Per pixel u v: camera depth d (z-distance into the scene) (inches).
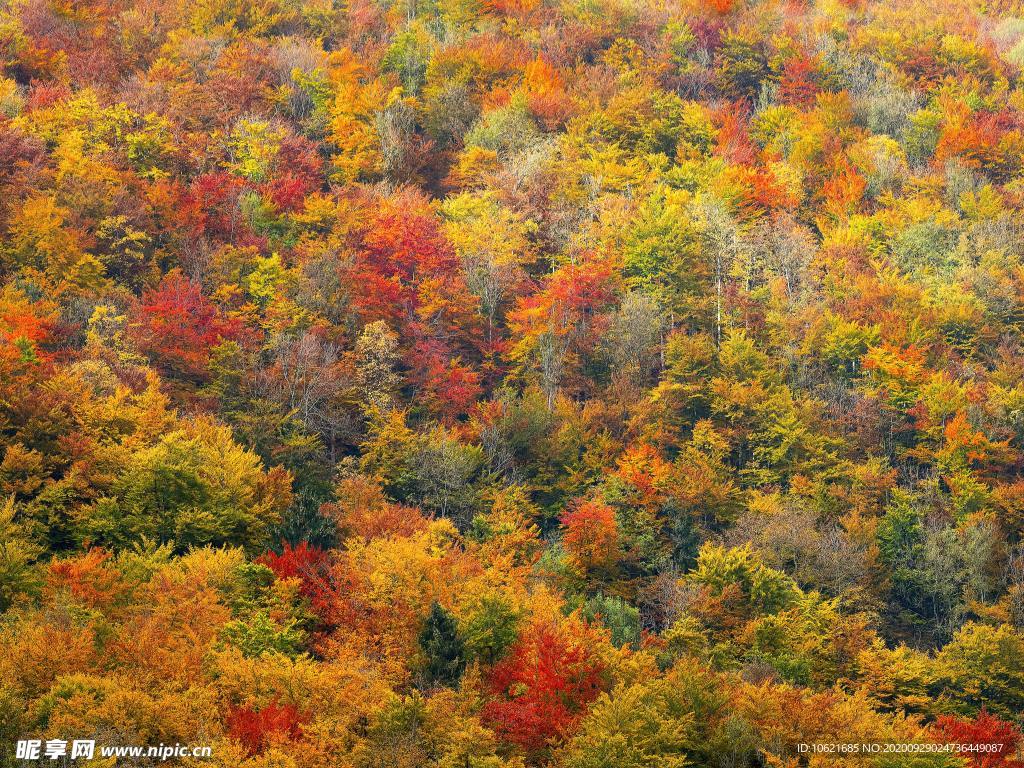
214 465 2186.3
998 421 3120.1
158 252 3262.8
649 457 2797.7
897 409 3184.1
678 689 1478.8
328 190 3991.1
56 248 2994.6
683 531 2513.5
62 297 2901.1
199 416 2517.2
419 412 3041.3
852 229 3914.9
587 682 1566.2
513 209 3932.1
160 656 1466.5
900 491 2815.0
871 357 3265.3
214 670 1465.3
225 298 3078.2
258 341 2997.0
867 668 2102.6
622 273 3663.9
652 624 2333.9
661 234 3644.2
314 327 3002.0
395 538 2010.3
